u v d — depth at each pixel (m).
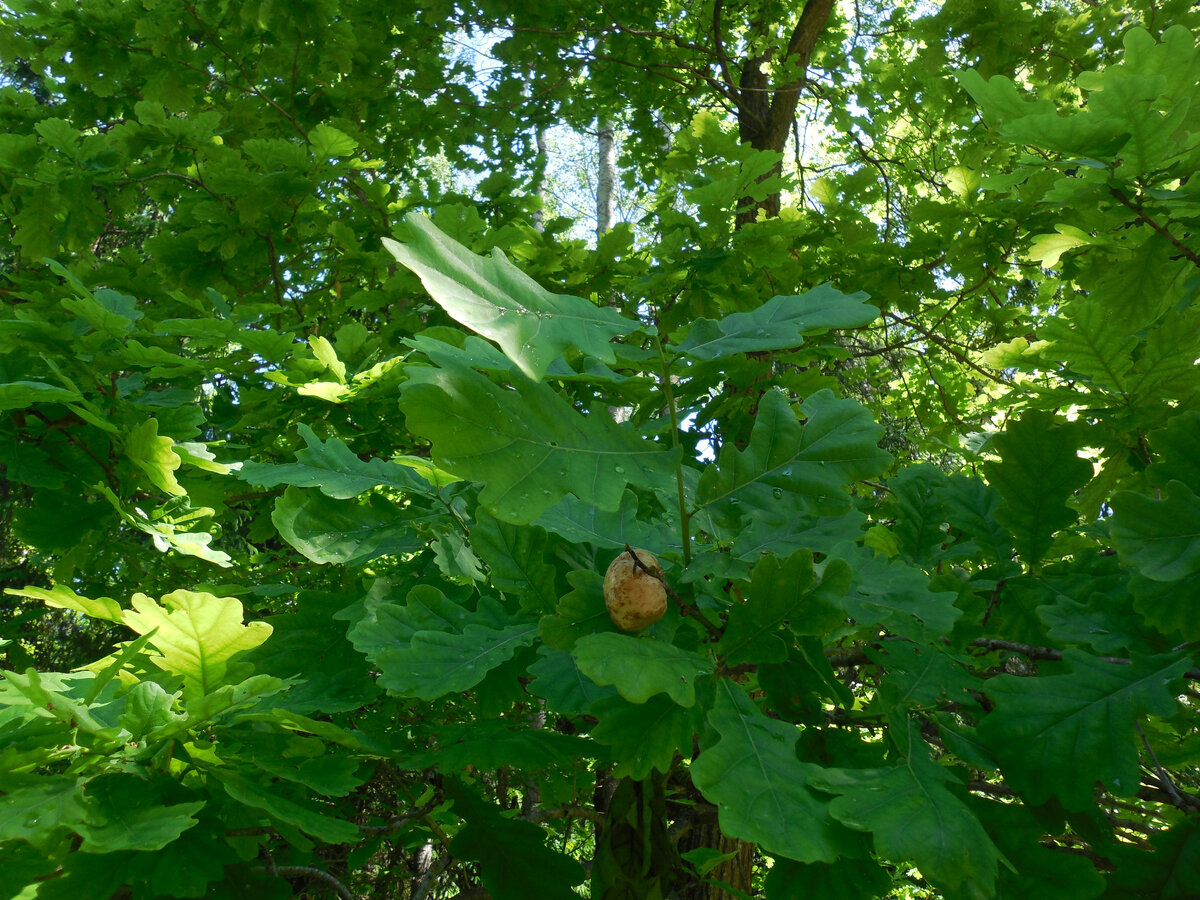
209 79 1.62
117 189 1.42
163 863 0.40
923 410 1.77
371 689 0.56
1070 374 0.78
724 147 1.23
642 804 0.58
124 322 0.70
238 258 1.30
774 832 0.34
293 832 0.45
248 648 0.44
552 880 0.53
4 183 1.29
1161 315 0.65
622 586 0.40
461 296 0.29
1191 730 0.61
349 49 1.66
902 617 0.46
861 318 0.38
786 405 0.44
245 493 0.94
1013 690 0.43
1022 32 1.55
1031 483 0.55
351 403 0.86
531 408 0.36
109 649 2.53
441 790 0.64
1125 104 0.50
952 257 1.20
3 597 2.00
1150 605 0.41
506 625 0.53
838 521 0.47
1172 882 0.40
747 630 0.41
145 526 0.64
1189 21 1.46
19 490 1.94
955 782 0.40
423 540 0.62
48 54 1.54
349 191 1.55
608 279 1.28
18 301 1.29
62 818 0.35
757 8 2.43
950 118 1.54
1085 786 0.39
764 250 1.10
